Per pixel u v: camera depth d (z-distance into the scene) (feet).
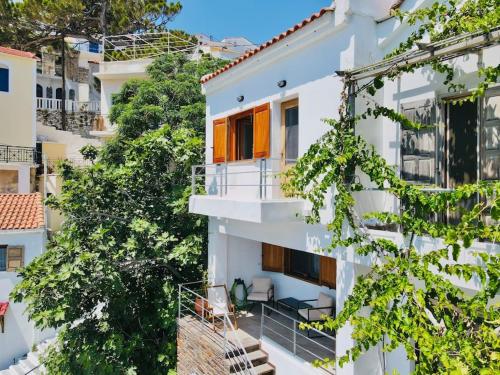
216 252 37.22
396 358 21.99
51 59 139.85
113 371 33.83
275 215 24.95
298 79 26.81
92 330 36.27
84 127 115.65
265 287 39.40
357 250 19.04
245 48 104.99
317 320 31.35
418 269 15.20
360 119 22.11
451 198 15.26
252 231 31.65
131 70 87.51
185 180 41.14
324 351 28.48
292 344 29.96
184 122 53.57
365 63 22.72
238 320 35.60
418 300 14.03
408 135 22.33
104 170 38.01
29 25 102.83
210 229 38.04
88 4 107.14
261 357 29.22
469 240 13.58
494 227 13.34
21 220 51.16
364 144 20.86
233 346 29.32
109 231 34.78
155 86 58.65
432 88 21.12
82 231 34.24
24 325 50.55
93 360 33.35
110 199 37.04
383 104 23.84
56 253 32.73
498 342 11.62
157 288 39.27
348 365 21.91
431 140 21.15
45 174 68.85
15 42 105.40
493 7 17.31
